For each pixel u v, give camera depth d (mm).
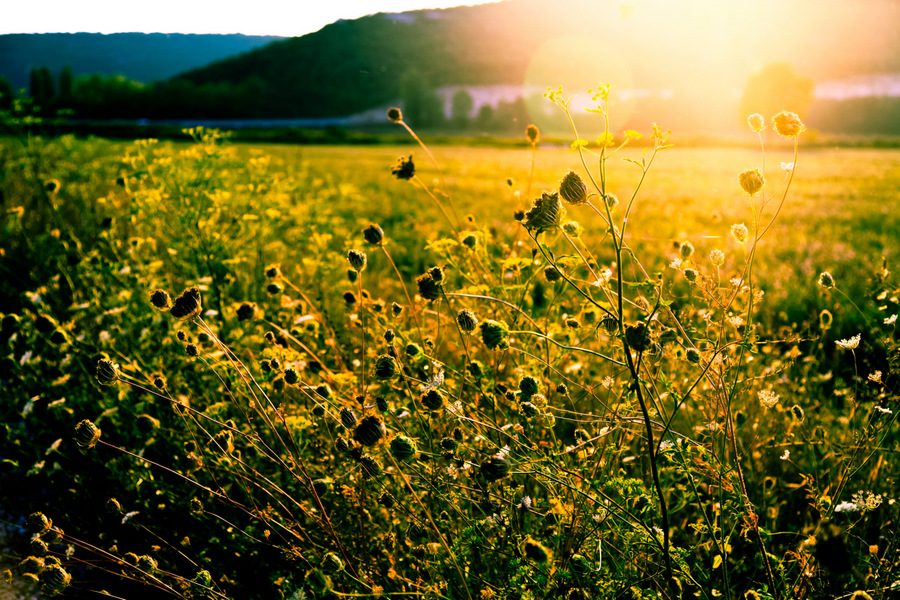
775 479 2381
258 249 4422
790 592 1701
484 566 1858
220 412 2670
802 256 7027
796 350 2371
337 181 15195
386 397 2541
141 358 3084
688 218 9602
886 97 110750
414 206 11992
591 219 9320
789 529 2379
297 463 1888
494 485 1960
